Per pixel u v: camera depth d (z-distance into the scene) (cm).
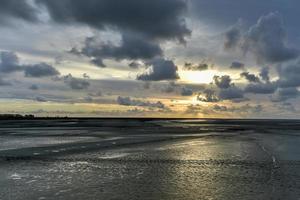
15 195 1689
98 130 7812
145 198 1647
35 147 3794
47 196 1675
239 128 9681
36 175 2188
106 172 2306
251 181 2031
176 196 1686
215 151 3525
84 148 3725
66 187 1856
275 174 2255
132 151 3484
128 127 9819
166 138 5234
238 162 2783
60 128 8969
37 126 10550
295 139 5238
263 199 1630
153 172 2317
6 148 3694
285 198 1645
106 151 3469
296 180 2058
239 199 1631
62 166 2544
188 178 2116
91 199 1623
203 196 1688
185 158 2994
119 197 1659
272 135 6269
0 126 10562
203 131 7562
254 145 4194
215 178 2120
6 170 2364
